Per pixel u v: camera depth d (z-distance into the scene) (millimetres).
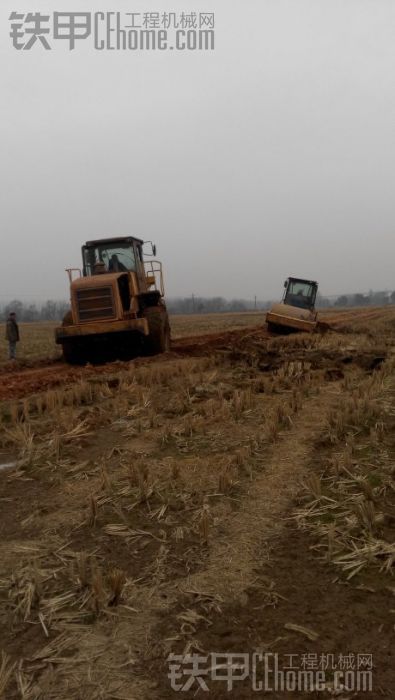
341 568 3664
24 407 8023
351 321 38594
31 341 27766
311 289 25234
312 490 4828
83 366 14047
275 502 4754
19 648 2949
